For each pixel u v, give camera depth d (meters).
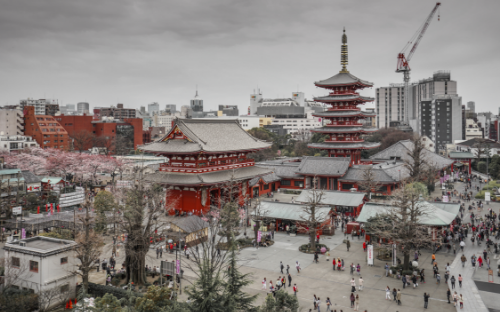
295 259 82.25
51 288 59.66
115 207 87.44
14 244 64.62
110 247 79.44
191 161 111.88
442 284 69.19
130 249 67.81
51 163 164.25
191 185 108.00
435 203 99.25
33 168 168.88
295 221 100.81
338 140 167.88
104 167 164.25
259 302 61.91
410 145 184.00
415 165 134.88
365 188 125.12
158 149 112.81
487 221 100.00
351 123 165.62
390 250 84.00
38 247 63.09
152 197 82.25
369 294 65.25
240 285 48.09
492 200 129.75
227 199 115.31
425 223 85.38
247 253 85.62
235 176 118.31
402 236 74.62
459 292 65.31
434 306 60.69
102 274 73.31
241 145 123.81
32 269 60.62
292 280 71.25
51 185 138.00
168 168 115.38
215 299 45.16
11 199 113.75
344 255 84.50
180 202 112.31
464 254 83.31
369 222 87.75
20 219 94.94
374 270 76.12
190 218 90.00
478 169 189.75
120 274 71.88
